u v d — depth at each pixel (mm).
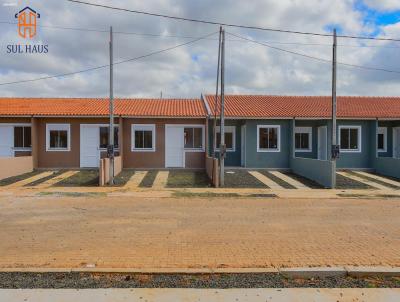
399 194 16203
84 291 5332
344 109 25391
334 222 10367
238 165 25016
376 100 28141
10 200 13805
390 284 5727
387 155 25688
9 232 9055
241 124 24922
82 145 23484
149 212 11680
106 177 18688
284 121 24078
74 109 23938
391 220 10664
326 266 6539
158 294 5250
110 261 6887
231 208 12516
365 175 22234
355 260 6961
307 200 14508
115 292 5305
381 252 7504
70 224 9945
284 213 11680
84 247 7785
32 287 5484
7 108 23953
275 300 5102
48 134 23328
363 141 24531
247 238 8586
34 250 7570
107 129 23609
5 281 5719
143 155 23625
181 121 23812
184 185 18453
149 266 6590
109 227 9617
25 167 21781
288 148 24109
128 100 26844
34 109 23812
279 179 20422
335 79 18734
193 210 12078
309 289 5453
